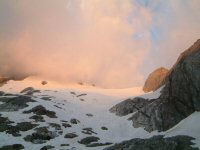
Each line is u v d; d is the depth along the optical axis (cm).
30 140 6594
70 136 7169
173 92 7569
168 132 5772
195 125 5675
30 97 9300
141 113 8244
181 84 7275
